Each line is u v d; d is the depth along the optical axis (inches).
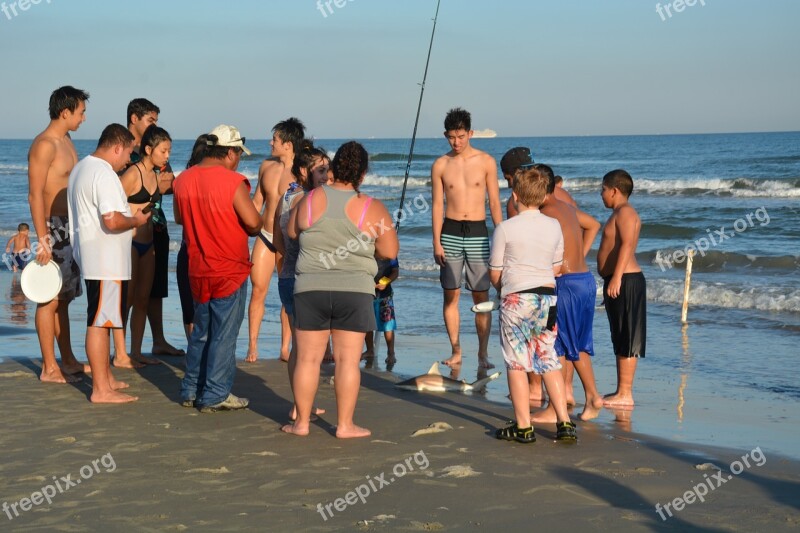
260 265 346.6
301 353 238.1
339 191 229.9
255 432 243.6
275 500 188.4
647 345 437.4
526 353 239.8
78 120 290.8
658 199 1391.5
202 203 253.0
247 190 256.1
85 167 262.8
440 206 358.0
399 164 2851.9
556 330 257.0
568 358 271.1
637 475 211.3
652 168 2367.1
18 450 223.1
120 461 215.0
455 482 202.7
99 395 274.2
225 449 226.5
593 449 236.5
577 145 5078.7
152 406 271.0
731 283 661.3
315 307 231.8
